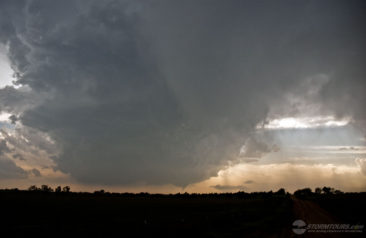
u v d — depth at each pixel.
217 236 20.53
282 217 35.62
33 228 27.55
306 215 38.50
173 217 41.12
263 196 178.75
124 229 25.88
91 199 112.69
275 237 19.98
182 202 103.25
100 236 22.56
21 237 23.61
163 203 94.50
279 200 101.50
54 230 25.86
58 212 54.84
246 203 92.44
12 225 33.56
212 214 44.12
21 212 52.97
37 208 61.78
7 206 63.03
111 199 120.19
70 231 25.27
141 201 108.56
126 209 65.12
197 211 56.38
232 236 20.48
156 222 32.34
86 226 29.20
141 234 22.56
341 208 50.09
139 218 41.25
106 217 44.41
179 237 20.77
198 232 22.77
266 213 42.81
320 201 84.25
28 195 105.12
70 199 102.62
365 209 43.06
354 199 76.62
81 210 61.16
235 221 30.67
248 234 21.45
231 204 86.56
